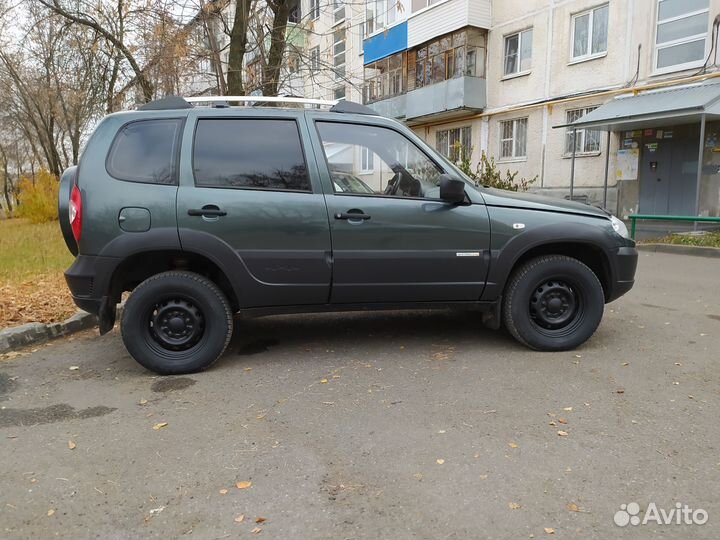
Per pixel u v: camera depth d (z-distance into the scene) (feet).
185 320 13.83
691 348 15.08
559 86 58.59
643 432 10.19
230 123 13.91
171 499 8.45
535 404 11.51
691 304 20.52
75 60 70.33
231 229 13.39
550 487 8.50
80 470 9.34
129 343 13.55
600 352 14.87
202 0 35.65
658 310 19.63
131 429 10.84
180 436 10.49
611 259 14.88
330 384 12.93
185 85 42.52
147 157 13.51
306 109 14.35
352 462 9.37
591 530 7.50
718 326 17.31
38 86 88.38
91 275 13.07
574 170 55.77
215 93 40.29
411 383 12.86
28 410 11.87
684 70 47.70
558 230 14.48
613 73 53.31
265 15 40.01
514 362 14.15
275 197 13.62
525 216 14.53
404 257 14.07
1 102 96.89
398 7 39.09
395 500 8.27
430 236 14.14
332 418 11.09
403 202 14.14
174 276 13.56
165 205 13.17
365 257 13.91
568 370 13.50
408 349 15.44
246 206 13.46
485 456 9.45
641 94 49.75
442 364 14.12
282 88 42.04
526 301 14.73
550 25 58.75
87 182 13.16
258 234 13.51
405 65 75.56
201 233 13.25
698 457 9.28
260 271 13.62
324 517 7.91
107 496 8.57
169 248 13.19
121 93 51.55
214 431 10.66
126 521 7.94
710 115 41.19
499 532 7.49
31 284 25.35
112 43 51.44
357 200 13.94
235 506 8.23
